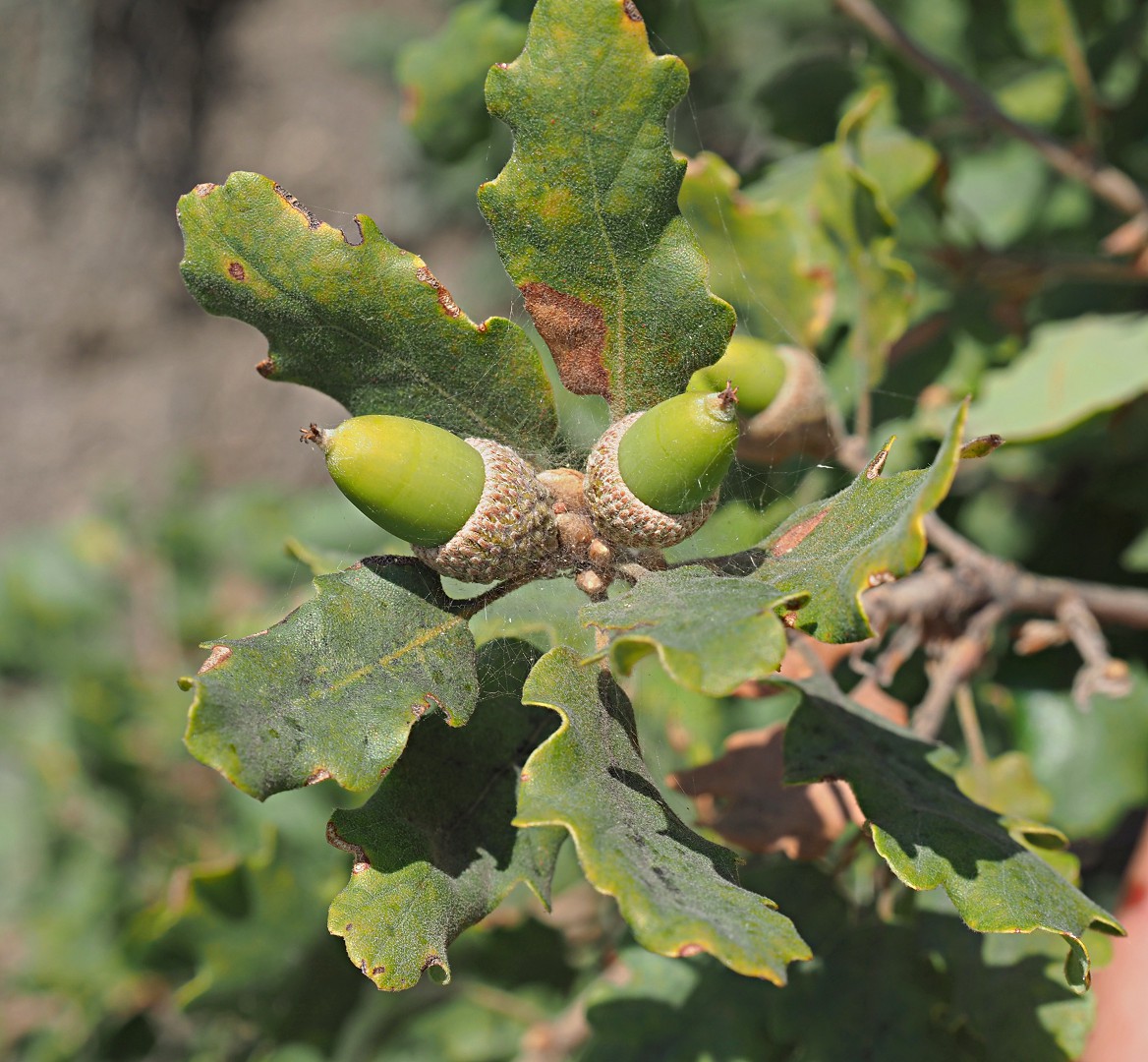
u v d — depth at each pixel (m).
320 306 0.21
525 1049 0.31
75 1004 0.40
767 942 0.19
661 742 0.32
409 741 0.21
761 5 0.43
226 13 1.16
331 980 0.30
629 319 0.21
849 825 0.26
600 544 0.21
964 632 0.28
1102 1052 0.27
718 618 0.19
